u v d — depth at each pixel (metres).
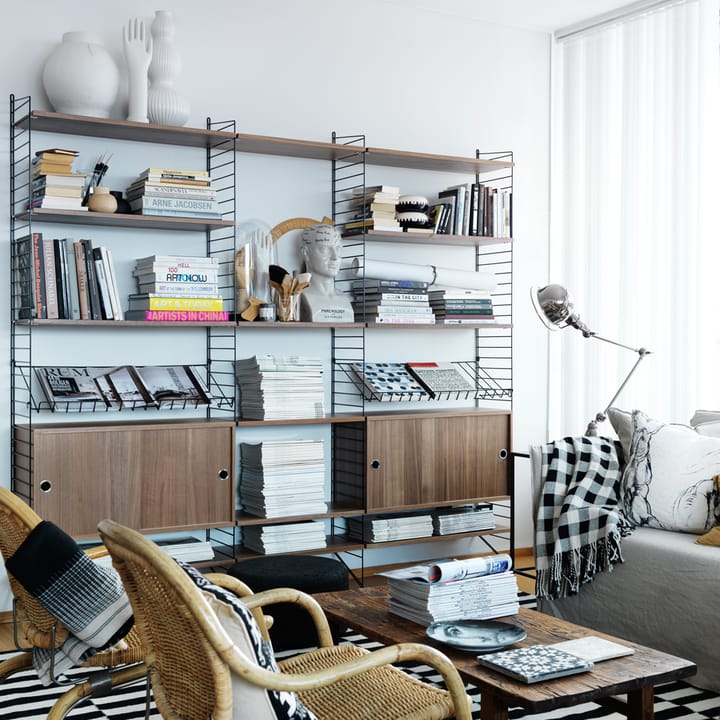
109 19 3.98
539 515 3.58
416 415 4.37
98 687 2.16
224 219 4.26
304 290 4.30
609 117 4.88
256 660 1.65
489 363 4.98
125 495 3.71
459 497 4.48
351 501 4.40
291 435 4.42
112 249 4.02
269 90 4.36
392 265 4.44
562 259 5.15
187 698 1.74
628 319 4.75
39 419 3.89
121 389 3.86
